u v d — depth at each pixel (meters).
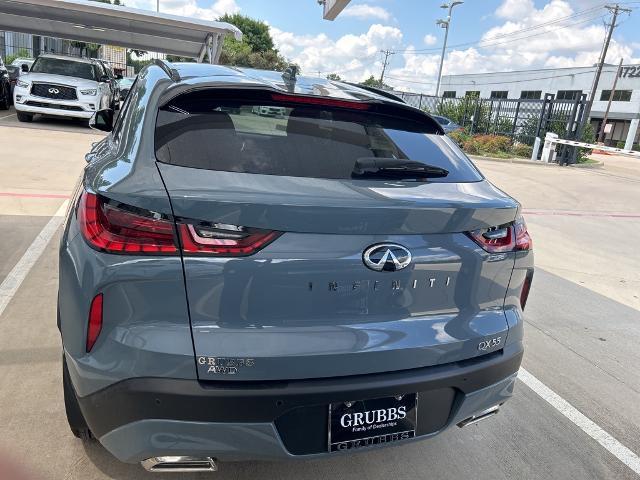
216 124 2.12
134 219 1.75
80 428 2.37
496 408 2.37
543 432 3.06
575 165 20.23
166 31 15.44
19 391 2.88
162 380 1.75
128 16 13.00
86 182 2.11
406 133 2.55
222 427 1.80
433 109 28.95
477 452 2.82
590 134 22.81
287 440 1.90
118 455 1.88
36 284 4.30
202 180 1.84
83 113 13.73
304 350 1.83
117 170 1.97
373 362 1.94
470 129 25.62
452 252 2.05
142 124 2.13
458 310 2.13
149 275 1.74
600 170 19.47
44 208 6.40
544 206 10.71
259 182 1.88
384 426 2.01
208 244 1.75
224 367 1.77
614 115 57.06
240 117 2.20
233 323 1.79
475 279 2.15
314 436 1.92
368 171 2.12
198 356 1.76
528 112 22.98
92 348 1.83
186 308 1.76
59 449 2.48
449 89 71.75
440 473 2.62
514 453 2.84
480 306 2.20
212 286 1.76
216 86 2.22
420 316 2.04
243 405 1.79
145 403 1.76
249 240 1.76
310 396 1.85
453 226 2.04
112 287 1.76
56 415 2.71
